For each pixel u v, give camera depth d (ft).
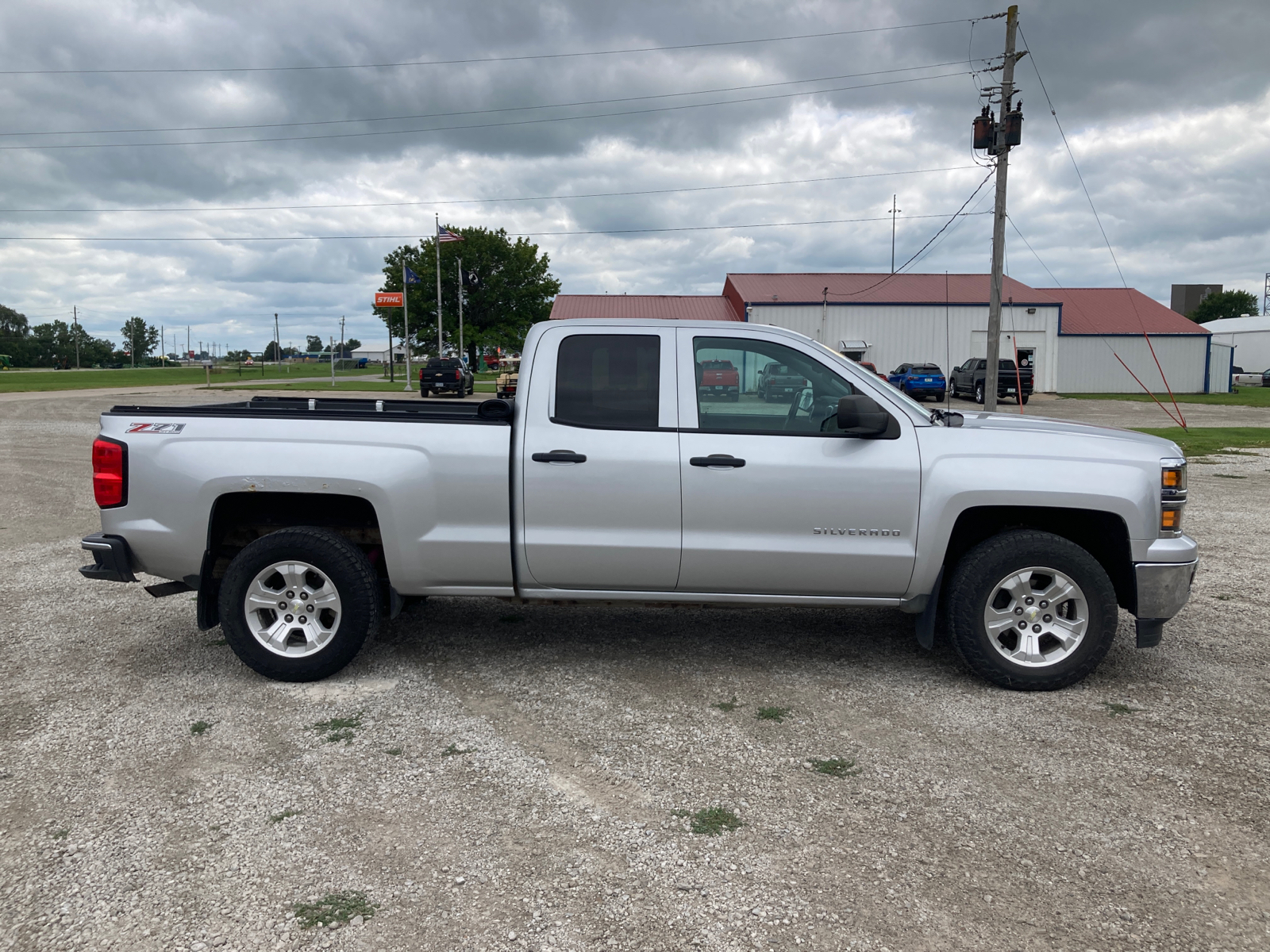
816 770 11.50
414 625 18.01
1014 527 14.84
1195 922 8.29
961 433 14.34
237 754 12.01
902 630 17.88
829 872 9.13
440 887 8.87
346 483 14.29
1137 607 14.07
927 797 10.75
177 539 14.52
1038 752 12.00
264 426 14.56
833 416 14.47
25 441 56.75
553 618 18.62
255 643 14.57
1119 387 145.79
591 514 14.30
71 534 27.81
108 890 8.81
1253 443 56.95
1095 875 9.06
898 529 14.14
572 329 14.65
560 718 13.24
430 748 12.19
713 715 13.35
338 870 9.18
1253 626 17.93
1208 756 11.85
